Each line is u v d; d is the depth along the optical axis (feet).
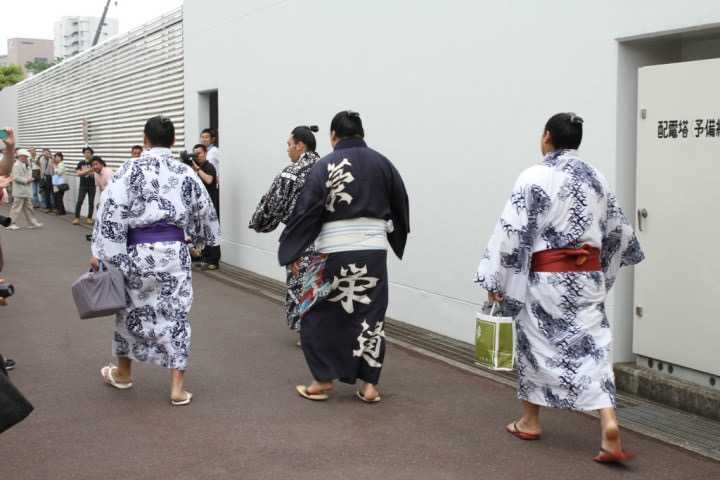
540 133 18.98
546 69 18.69
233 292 30.66
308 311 16.85
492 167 20.57
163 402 16.84
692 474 12.92
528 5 19.12
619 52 16.89
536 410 14.43
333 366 16.72
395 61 24.34
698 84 15.43
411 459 13.61
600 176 13.48
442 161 22.44
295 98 30.76
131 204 16.08
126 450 14.02
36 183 75.41
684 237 15.87
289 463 13.43
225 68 37.65
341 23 27.20
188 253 16.76
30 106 89.56
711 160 15.28
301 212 16.07
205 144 37.68
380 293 16.60
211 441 14.48
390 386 18.10
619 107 17.01
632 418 15.53
